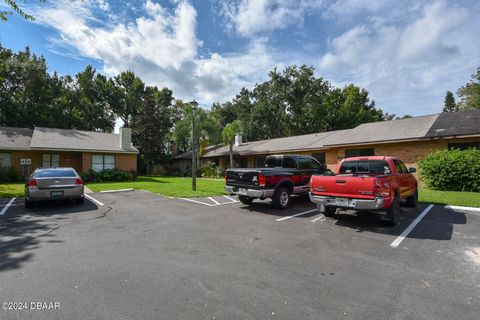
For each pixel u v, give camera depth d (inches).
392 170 273.3
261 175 315.3
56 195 347.3
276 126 1660.9
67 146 821.2
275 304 111.7
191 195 454.9
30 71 1229.1
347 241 201.5
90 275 141.1
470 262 158.4
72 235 220.1
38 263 158.2
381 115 1887.3
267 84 1585.9
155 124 1312.7
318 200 264.8
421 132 565.6
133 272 144.9
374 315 103.6
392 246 188.9
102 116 1595.7
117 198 440.5
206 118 1122.7
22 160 751.1
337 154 716.0
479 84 1107.9
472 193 435.5
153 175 1263.5
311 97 1510.8
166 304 111.9
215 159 1212.5
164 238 210.7
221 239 207.5
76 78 1573.6
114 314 104.4
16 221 272.2
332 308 108.7
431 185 502.9
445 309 107.7
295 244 194.4
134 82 1750.7
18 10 376.8
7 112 1128.2
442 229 233.5
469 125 523.2
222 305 111.0
